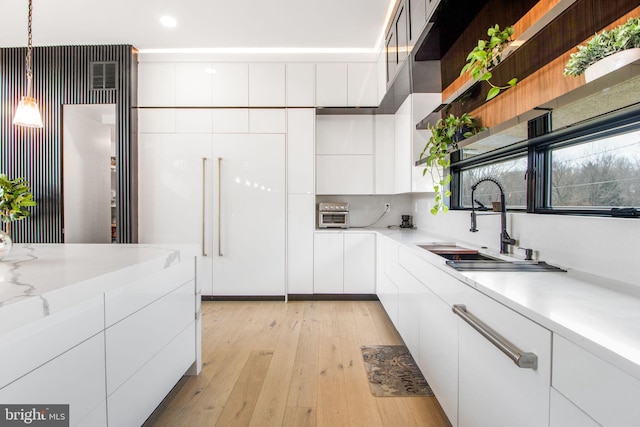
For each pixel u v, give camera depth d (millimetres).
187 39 3391
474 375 1230
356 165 3828
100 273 1195
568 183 1603
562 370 763
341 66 3656
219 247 3658
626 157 1292
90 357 1135
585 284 1183
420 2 2027
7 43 3465
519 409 941
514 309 966
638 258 1132
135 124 3611
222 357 2340
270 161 3668
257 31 3232
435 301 1689
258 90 3652
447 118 2123
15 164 3553
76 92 3541
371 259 3699
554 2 1496
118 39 3391
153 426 1609
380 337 2699
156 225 3646
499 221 2062
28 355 889
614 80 812
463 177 2898
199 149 3648
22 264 1381
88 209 3938
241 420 1658
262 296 3695
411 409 1752
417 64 2379
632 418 579
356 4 2789
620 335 700
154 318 1578
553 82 1456
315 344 2559
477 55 1521
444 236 2990
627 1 1036
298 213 3693
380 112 3775
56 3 2758
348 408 1759
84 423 1105
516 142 1723
